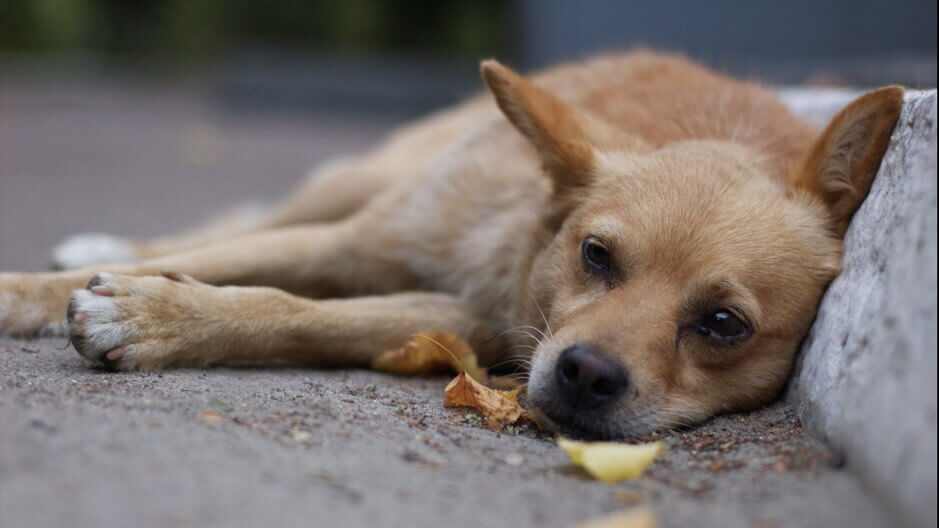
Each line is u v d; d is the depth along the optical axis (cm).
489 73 70
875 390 53
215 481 49
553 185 70
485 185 77
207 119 284
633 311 63
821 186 66
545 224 70
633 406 62
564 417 62
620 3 204
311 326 68
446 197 78
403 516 49
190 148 225
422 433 58
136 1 345
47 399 54
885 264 57
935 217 53
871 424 53
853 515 50
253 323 66
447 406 63
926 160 55
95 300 62
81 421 52
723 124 74
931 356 50
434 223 78
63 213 132
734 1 179
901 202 58
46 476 48
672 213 64
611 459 54
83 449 50
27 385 57
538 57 229
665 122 75
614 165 69
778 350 65
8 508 46
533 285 69
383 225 79
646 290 63
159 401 56
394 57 335
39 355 64
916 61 124
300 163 212
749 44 176
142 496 48
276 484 50
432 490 51
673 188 66
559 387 62
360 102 308
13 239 106
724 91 79
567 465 55
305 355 69
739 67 171
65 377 60
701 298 63
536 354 64
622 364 61
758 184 66
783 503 51
